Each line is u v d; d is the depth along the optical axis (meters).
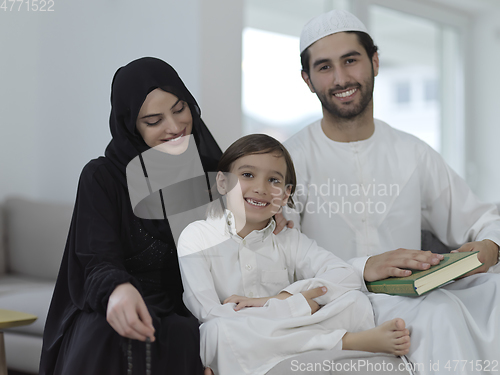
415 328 1.22
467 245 1.51
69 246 1.37
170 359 1.18
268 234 1.49
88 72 2.74
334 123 1.74
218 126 2.09
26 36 3.05
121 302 1.09
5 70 3.07
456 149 4.04
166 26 2.19
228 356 1.19
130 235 1.41
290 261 1.52
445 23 3.94
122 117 1.44
